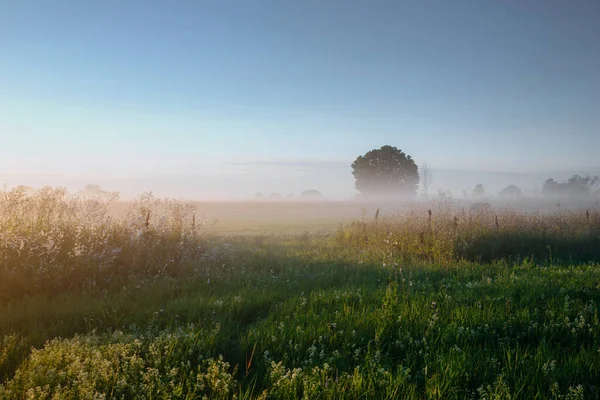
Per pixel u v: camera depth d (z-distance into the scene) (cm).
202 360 467
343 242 1933
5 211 1059
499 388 387
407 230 1728
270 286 937
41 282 865
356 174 10881
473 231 1608
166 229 1298
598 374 423
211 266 1197
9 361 460
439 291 804
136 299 819
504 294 766
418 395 390
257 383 424
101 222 1177
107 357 457
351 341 535
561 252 1473
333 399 379
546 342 529
